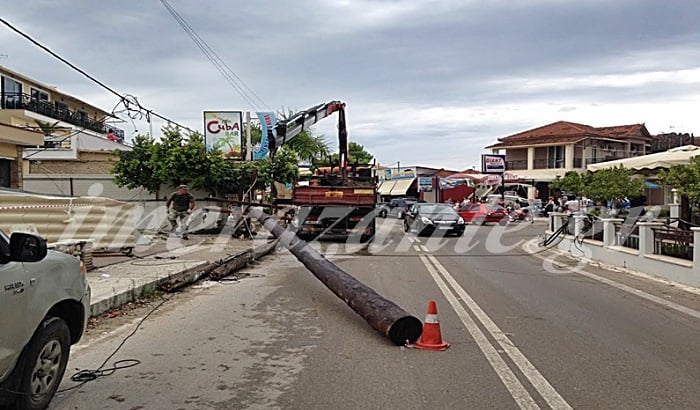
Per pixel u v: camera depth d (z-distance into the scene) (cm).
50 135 3095
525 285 1269
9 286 461
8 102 3588
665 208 2045
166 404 550
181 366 670
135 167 2467
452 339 790
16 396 484
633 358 701
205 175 2455
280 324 884
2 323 450
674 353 726
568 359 695
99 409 536
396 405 545
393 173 6875
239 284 1267
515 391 581
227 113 2750
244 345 762
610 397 566
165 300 1084
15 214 1230
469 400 557
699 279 1213
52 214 1336
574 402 552
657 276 1386
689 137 5388
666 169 1739
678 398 565
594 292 1181
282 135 2397
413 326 757
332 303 1048
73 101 4462
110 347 752
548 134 5725
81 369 657
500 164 5253
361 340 786
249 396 571
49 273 527
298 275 1402
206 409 538
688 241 1290
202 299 1094
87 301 600
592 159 5619
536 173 5656
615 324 888
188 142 2523
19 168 2056
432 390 584
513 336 807
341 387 595
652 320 920
